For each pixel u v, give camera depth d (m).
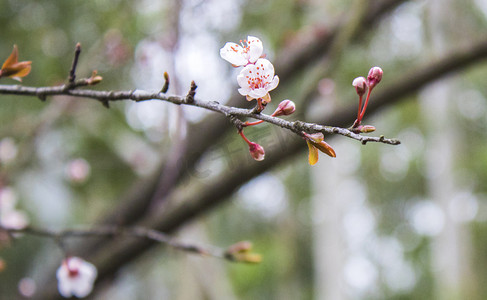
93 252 2.70
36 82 3.75
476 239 11.50
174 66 2.54
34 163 4.03
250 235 10.92
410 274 13.23
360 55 3.98
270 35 3.64
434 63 2.73
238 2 3.28
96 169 4.39
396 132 10.88
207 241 4.50
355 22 2.73
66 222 4.89
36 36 3.72
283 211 11.44
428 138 10.91
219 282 4.61
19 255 4.82
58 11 3.66
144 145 4.42
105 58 3.53
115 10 3.61
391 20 4.18
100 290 2.68
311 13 3.63
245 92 0.93
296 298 12.62
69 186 4.42
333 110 2.65
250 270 11.79
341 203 10.36
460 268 9.97
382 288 13.26
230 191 2.57
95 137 4.29
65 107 3.77
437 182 10.48
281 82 3.03
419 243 13.01
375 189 12.41
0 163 3.49
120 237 2.63
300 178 10.53
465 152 10.56
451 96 9.63
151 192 2.71
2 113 3.83
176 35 2.62
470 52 2.71
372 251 13.51
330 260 10.38
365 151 11.21
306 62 3.00
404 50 4.76
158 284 7.68
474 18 5.33
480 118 10.33
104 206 4.59
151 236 1.81
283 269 12.05
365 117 2.70
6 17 3.65
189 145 2.56
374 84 0.94
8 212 2.76
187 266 4.51
